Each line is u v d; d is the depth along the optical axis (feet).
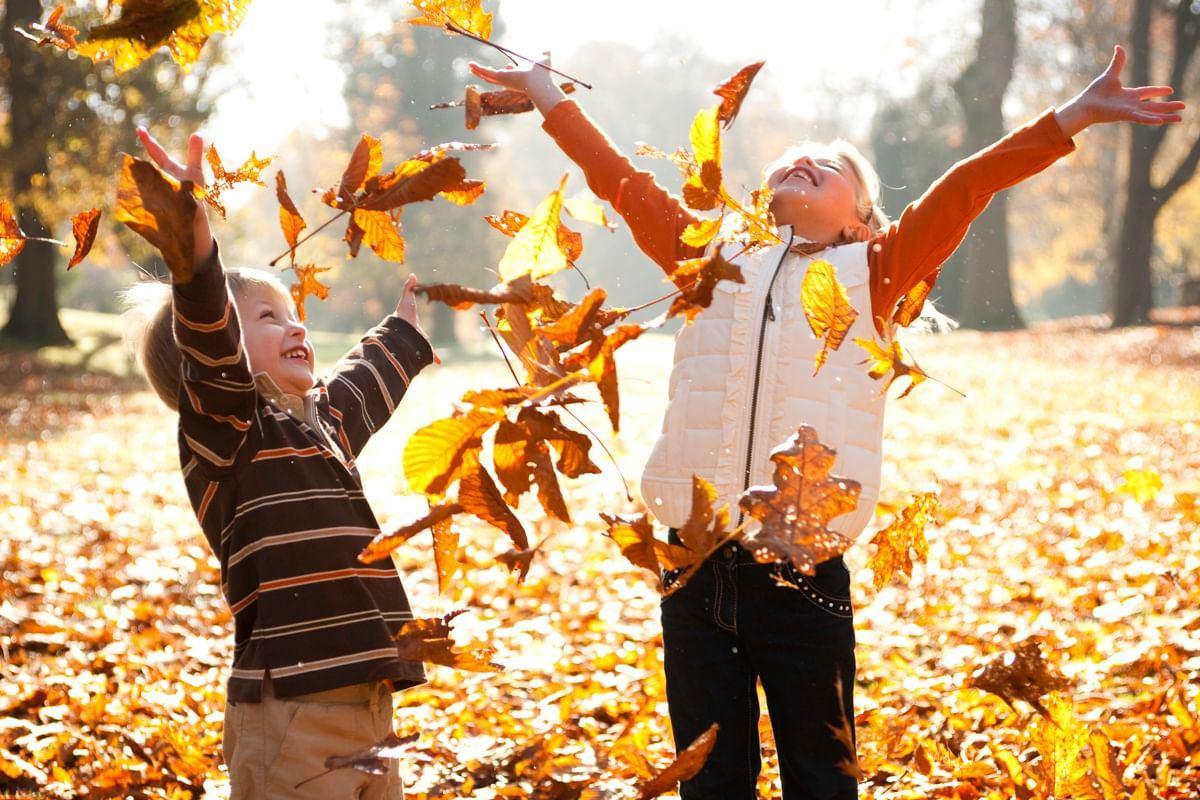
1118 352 81.25
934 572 19.02
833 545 5.08
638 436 41.39
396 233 6.21
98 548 22.76
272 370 8.35
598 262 208.23
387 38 180.45
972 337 103.60
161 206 5.43
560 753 12.16
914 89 154.10
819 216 8.72
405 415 53.57
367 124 177.06
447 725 12.77
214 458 7.62
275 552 7.84
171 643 16.43
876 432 8.16
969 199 8.11
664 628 8.40
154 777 11.54
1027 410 48.32
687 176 6.23
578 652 16.06
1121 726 10.94
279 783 7.64
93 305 185.98
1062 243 200.44
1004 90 121.60
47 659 15.29
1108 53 127.03
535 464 5.45
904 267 8.27
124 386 74.74
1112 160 164.66
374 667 7.77
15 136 72.95
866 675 14.16
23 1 74.02
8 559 20.53
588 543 23.12
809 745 7.99
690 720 8.16
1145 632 13.98
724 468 8.09
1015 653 6.48
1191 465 29.91
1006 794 10.31
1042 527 22.66
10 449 41.65
